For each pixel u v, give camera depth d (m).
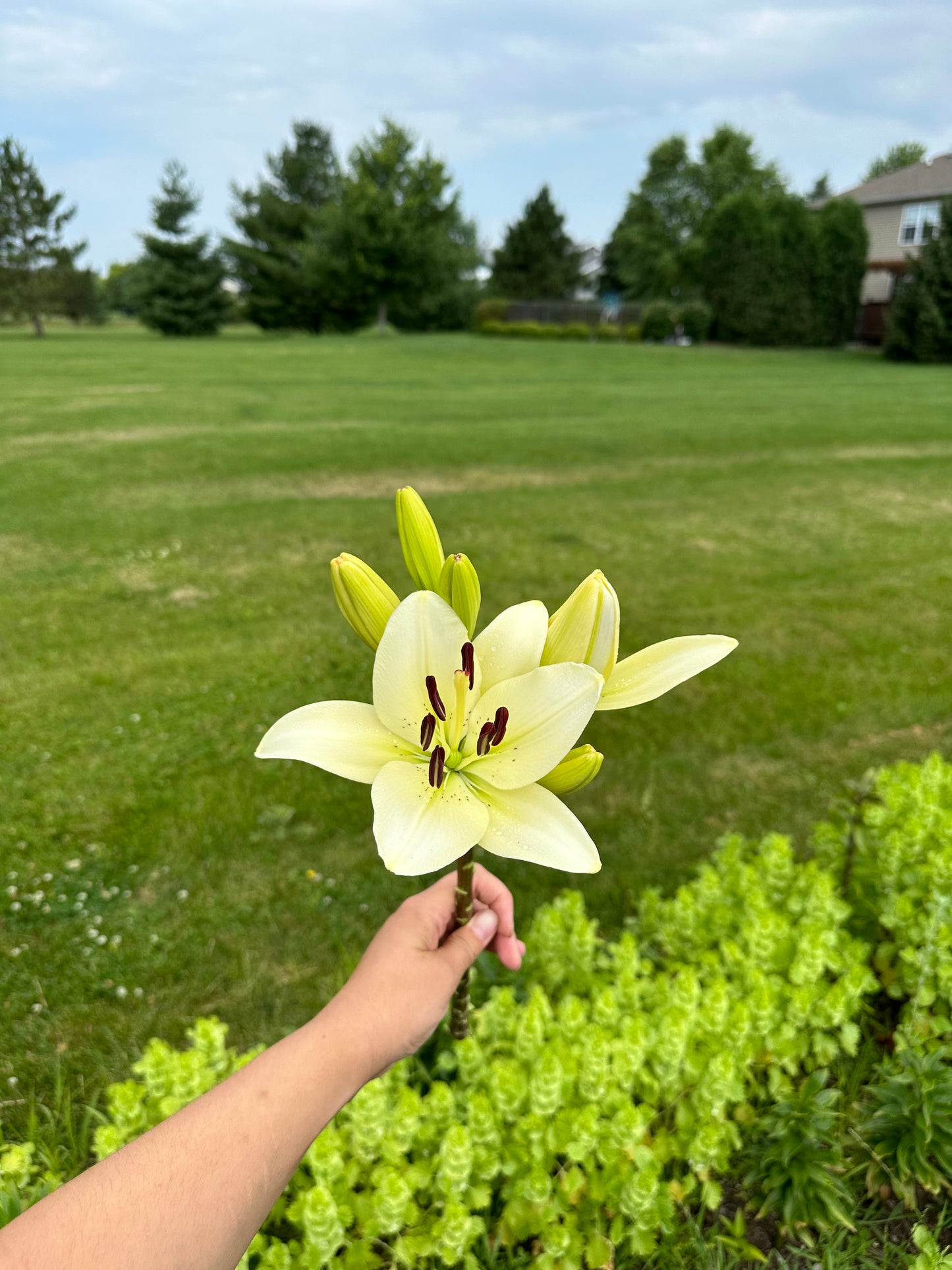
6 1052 2.72
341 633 5.77
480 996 2.47
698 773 4.23
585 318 42.25
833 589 6.75
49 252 50.19
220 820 3.81
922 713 4.77
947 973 2.19
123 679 5.11
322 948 3.17
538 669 0.99
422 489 10.16
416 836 0.93
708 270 35.75
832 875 2.72
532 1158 1.90
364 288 46.41
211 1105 0.93
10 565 7.18
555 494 9.94
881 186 38.62
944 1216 2.02
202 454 11.89
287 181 55.56
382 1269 1.82
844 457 12.32
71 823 3.79
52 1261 0.74
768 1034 2.16
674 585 6.84
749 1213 2.05
